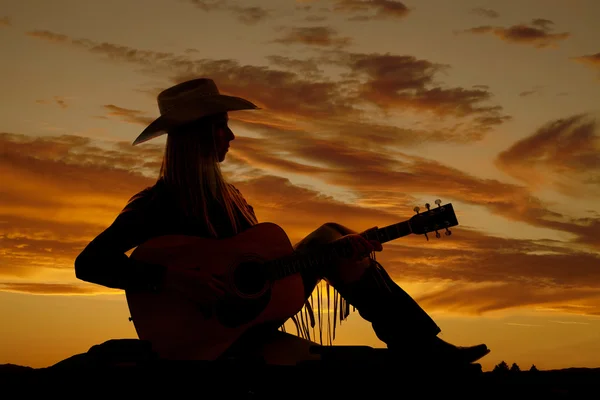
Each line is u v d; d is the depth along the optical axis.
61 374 2.36
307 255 3.03
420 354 2.78
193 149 3.14
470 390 2.37
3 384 2.32
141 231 2.99
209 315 2.92
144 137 3.17
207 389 2.37
